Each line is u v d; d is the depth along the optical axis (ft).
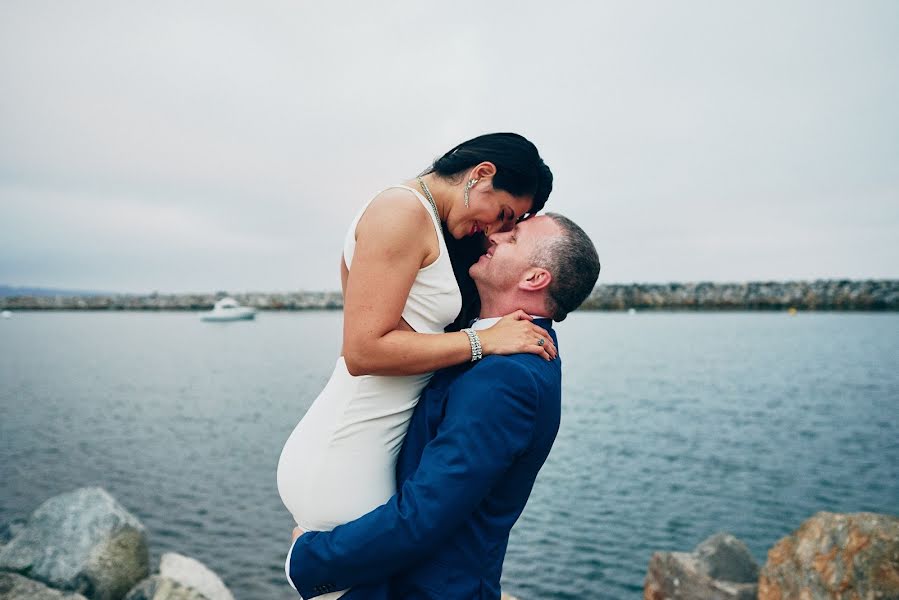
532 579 24.57
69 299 415.23
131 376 97.19
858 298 258.78
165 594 15.47
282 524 30.81
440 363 5.19
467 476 4.89
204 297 411.34
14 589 14.02
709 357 113.91
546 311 5.75
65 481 38.68
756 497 34.45
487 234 6.07
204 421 58.90
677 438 49.26
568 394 73.36
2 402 71.77
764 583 13.69
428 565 5.24
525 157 5.80
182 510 32.96
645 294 294.87
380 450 5.69
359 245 5.31
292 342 166.09
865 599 11.43
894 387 75.10
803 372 91.40
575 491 35.65
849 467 40.14
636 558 26.45
